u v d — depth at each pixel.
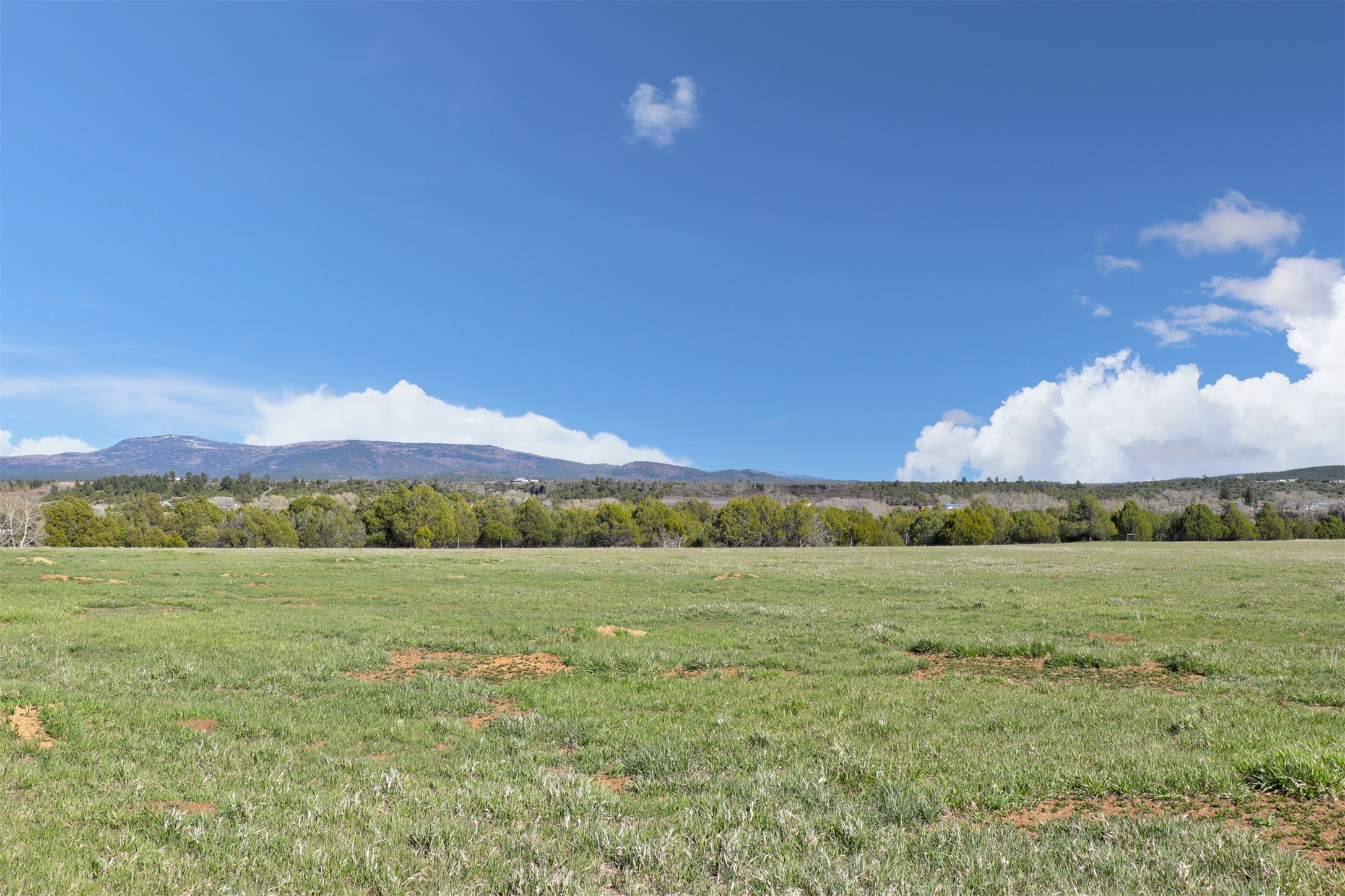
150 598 26.61
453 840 6.47
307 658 15.89
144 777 8.27
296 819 6.95
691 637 19.44
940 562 54.16
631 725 10.80
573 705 12.13
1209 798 7.61
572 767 8.98
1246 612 24.30
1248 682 13.47
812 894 5.63
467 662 16.20
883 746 9.62
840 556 65.69
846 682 13.79
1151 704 11.93
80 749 9.21
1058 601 28.00
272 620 21.75
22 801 7.45
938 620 22.77
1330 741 9.20
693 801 7.55
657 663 15.75
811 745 9.65
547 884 5.55
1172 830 6.64
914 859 6.20
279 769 8.62
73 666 14.26
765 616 24.25
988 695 12.77
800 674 14.93
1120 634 19.91
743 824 6.86
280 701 12.35
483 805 7.40
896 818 7.17
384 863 5.94
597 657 15.84
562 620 22.94
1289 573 41.31
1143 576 40.12
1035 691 13.20
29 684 11.90
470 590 32.69
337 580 35.91
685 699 12.57
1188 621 22.02
